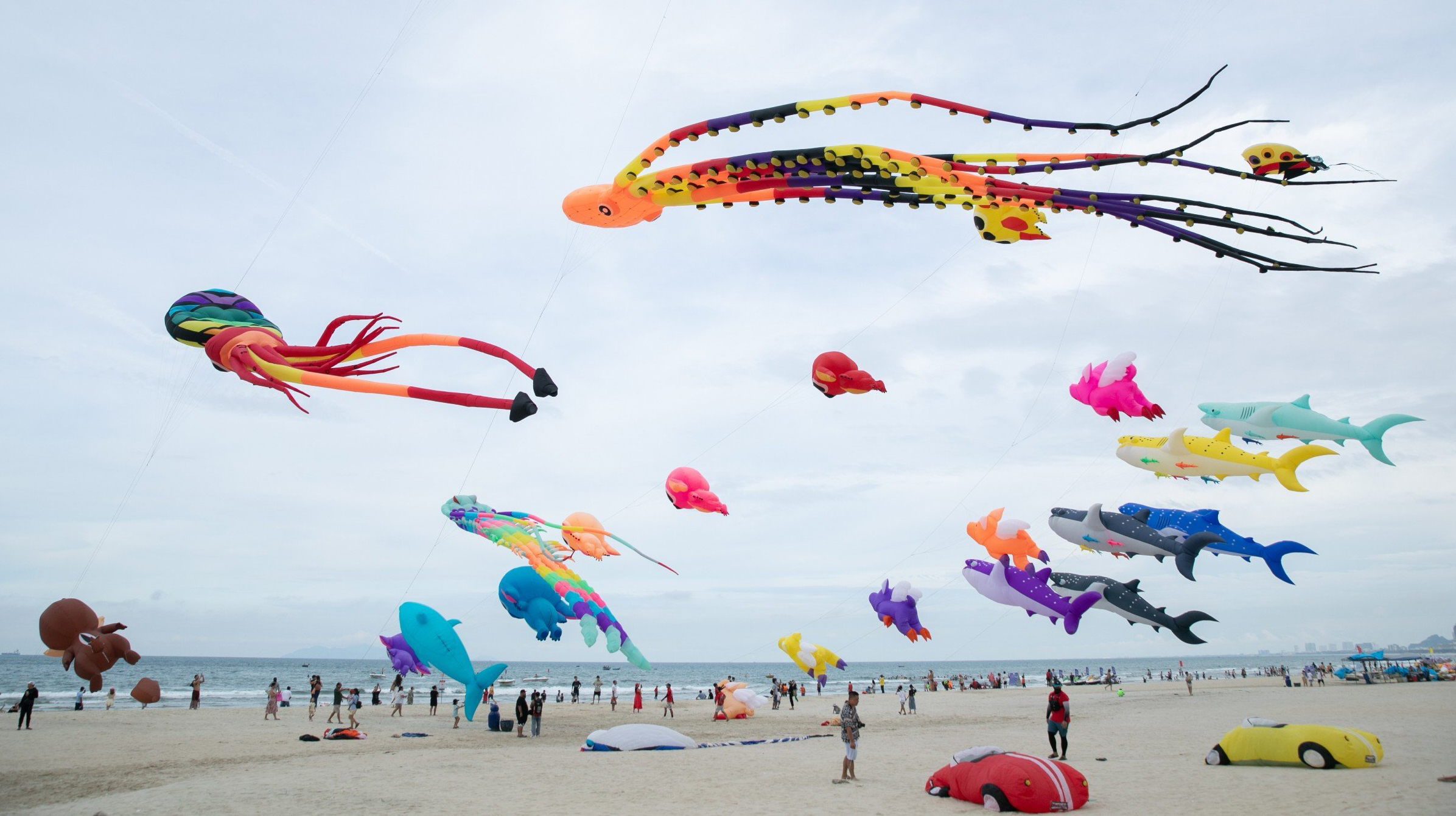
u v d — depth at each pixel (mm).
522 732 22125
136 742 20141
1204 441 13227
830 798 11172
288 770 14867
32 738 20938
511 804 11148
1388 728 17688
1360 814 8656
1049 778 9586
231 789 12617
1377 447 11445
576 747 19438
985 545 16844
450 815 10398
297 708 34531
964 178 6367
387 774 14156
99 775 14367
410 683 79000
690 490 20094
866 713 31094
